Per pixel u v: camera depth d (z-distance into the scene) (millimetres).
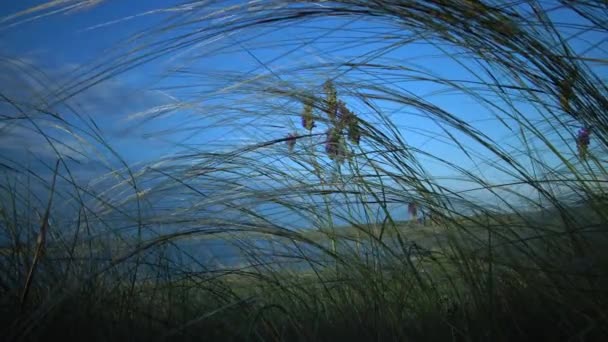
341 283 851
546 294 698
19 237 827
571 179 803
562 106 786
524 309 725
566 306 687
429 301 767
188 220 840
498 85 821
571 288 692
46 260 795
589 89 757
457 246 753
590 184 811
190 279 858
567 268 714
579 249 739
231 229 823
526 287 747
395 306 785
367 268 833
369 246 861
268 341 744
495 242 771
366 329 753
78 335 704
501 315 711
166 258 863
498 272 763
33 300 765
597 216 773
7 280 778
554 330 693
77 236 833
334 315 818
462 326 725
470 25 770
